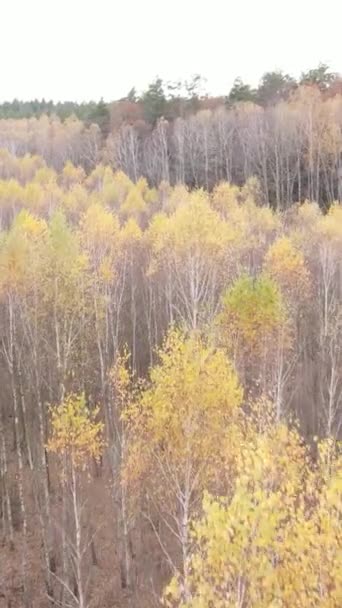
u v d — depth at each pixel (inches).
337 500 355.6
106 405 1038.4
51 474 984.9
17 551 848.3
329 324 1242.0
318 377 1193.4
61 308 933.8
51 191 1983.3
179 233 1074.1
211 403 540.7
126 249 1448.1
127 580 771.4
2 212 1872.5
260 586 341.4
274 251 1219.2
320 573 346.3
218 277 1304.1
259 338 875.4
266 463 404.5
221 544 341.7
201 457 546.9
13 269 895.1
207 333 856.3
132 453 687.1
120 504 812.0
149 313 1455.5
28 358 1034.1
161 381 549.6
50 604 754.8
